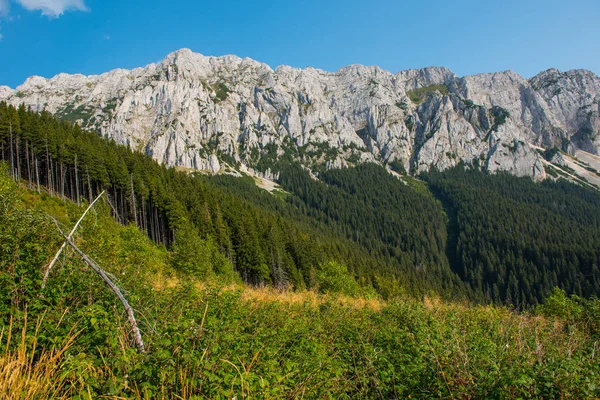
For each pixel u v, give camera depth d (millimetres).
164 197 69062
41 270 7562
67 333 5715
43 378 4680
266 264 66500
